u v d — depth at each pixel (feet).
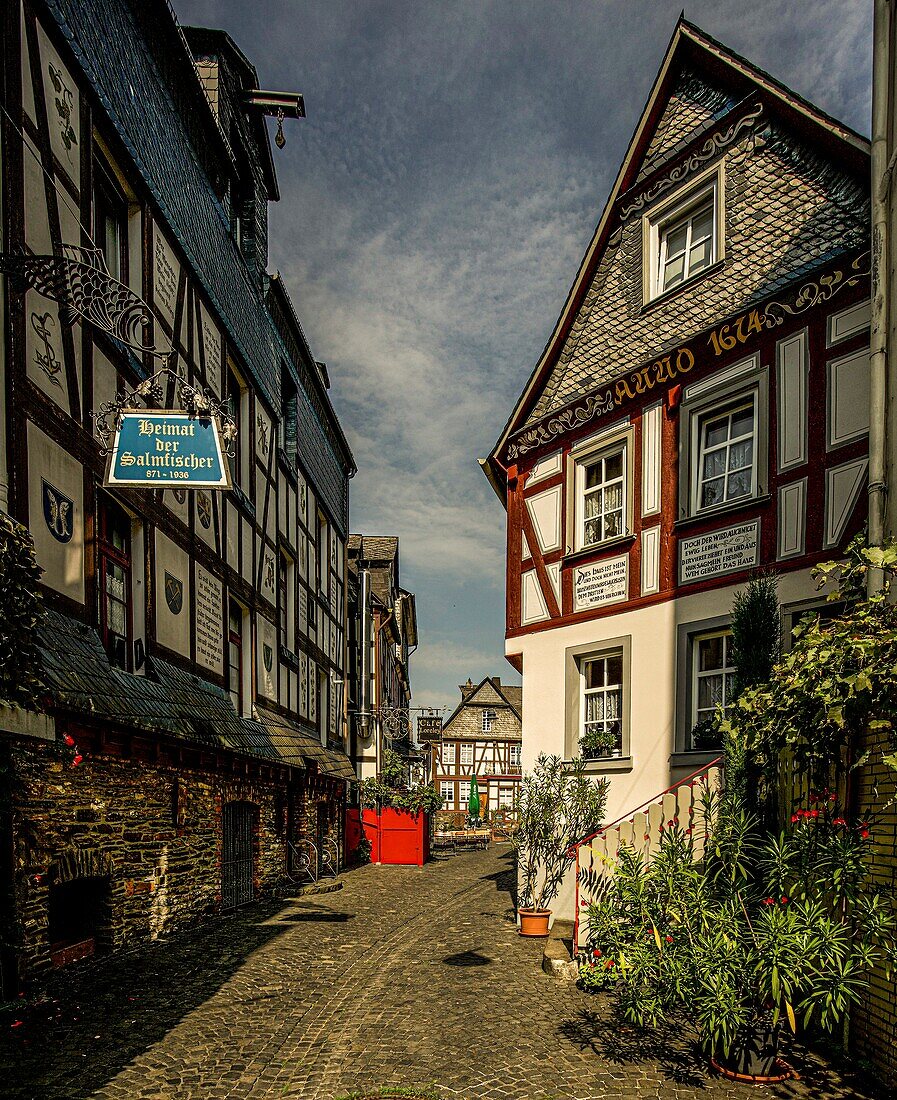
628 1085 16.20
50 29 23.08
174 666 30.96
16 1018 18.11
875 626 14.92
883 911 15.20
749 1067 16.40
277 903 38.37
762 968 15.48
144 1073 16.35
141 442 21.42
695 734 29.25
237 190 45.39
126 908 25.27
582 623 35.60
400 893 44.47
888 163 20.31
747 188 30.99
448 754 178.60
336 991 23.18
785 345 28.02
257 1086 16.17
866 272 25.46
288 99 43.93
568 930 32.42
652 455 33.19
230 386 41.83
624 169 36.29
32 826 20.16
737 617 26.03
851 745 17.44
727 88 32.81
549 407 39.11
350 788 70.90
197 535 34.12
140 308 20.13
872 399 19.83
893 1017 15.94
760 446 28.50
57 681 19.47
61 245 22.03
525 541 39.81
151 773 27.20
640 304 35.35
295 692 53.16
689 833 20.83
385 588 100.22
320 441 65.00
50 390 22.40
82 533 24.09
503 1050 18.19
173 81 33.40
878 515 19.39
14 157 20.79
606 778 33.14
